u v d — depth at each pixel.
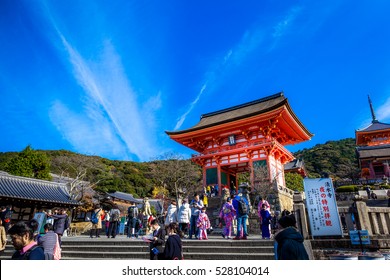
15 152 55.25
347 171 56.56
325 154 72.38
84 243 10.49
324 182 8.19
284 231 3.53
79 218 26.83
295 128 27.64
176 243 4.91
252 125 26.05
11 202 19.78
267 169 24.23
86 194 32.25
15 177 22.11
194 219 11.52
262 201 11.46
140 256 8.82
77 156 50.78
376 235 7.28
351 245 7.17
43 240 4.64
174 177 40.84
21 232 3.33
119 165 70.31
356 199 7.70
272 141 24.34
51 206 22.56
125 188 54.56
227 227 11.04
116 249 9.59
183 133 29.02
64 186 25.27
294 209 8.06
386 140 45.53
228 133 27.84
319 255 7.09
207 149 29.39
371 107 51.12
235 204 10.64
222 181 27.53
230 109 35.31
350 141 79.81
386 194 26.56
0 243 6.77
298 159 50.12
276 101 30.67
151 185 60.53
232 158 27.16
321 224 7.76
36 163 34.22
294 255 3.24
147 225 16.84
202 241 9.43
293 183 39.50
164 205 39.22
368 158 38.62
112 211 13.73
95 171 52.56
